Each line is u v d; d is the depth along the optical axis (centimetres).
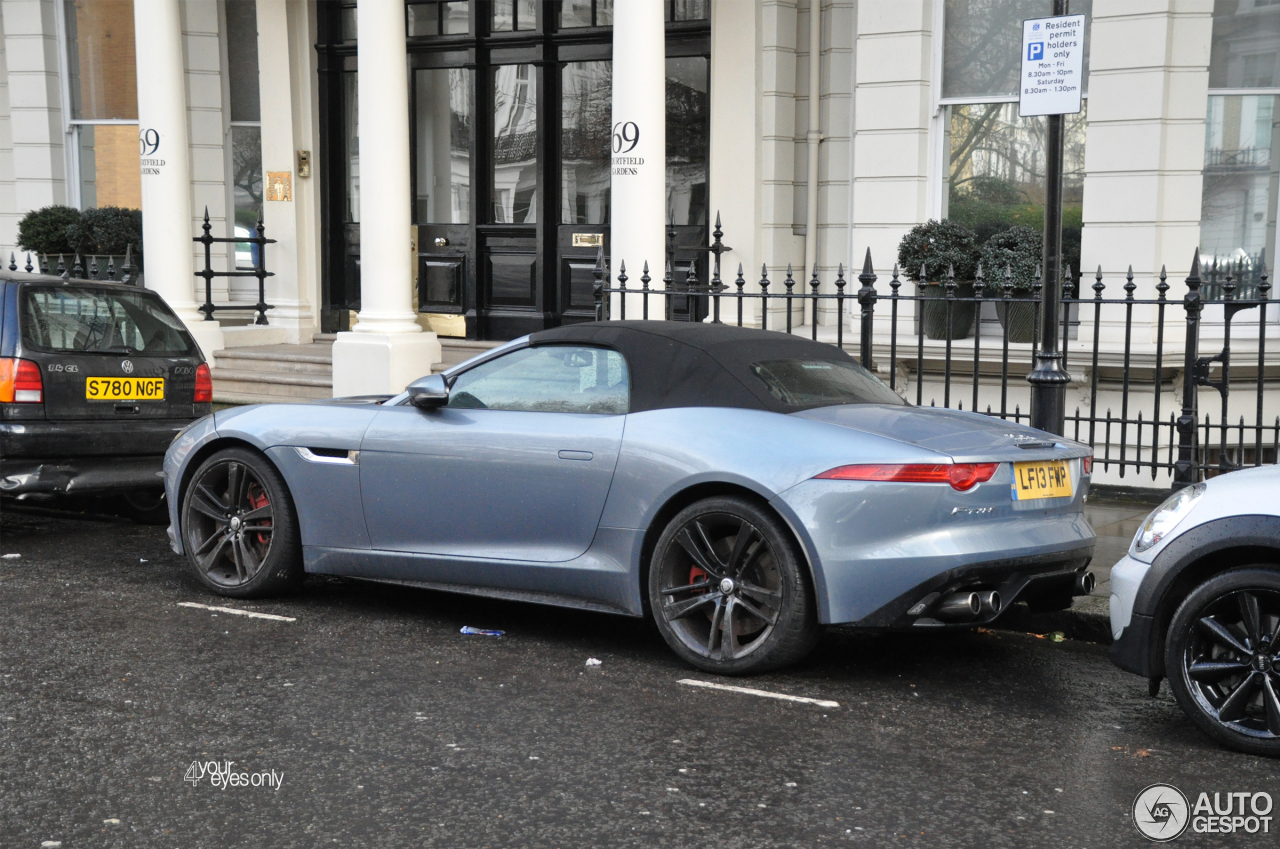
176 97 1241
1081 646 608
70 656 564
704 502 540
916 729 483
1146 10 945
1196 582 472
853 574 510
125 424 830
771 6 1142
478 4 1294
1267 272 983
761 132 1162
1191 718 465
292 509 661
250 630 613
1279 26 962
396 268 1124
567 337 602
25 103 1480
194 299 1279
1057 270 687
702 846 372
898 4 1058
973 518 511
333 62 1365
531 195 1298
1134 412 982
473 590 613
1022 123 1036
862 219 1094
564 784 420
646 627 634
